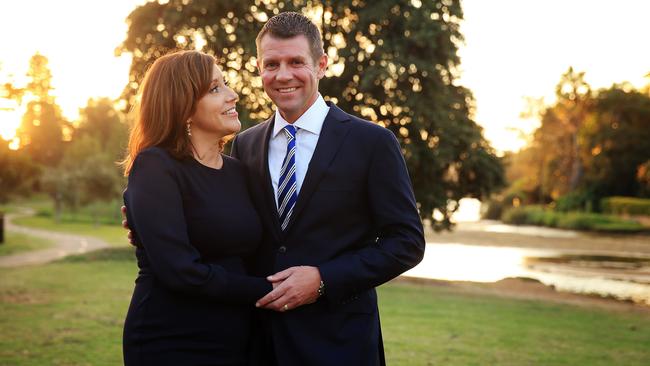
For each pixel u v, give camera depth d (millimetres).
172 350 2428
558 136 61469
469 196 18844
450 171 18656
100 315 8422
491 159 18516
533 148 63906
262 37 2746
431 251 26891
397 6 16156
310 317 2602
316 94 2803
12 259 19344
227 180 2711
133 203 2414
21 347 6469
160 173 2439
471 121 18031
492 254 26000
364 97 16500
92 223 43219
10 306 9180
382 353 2840
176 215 2418
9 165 28031
